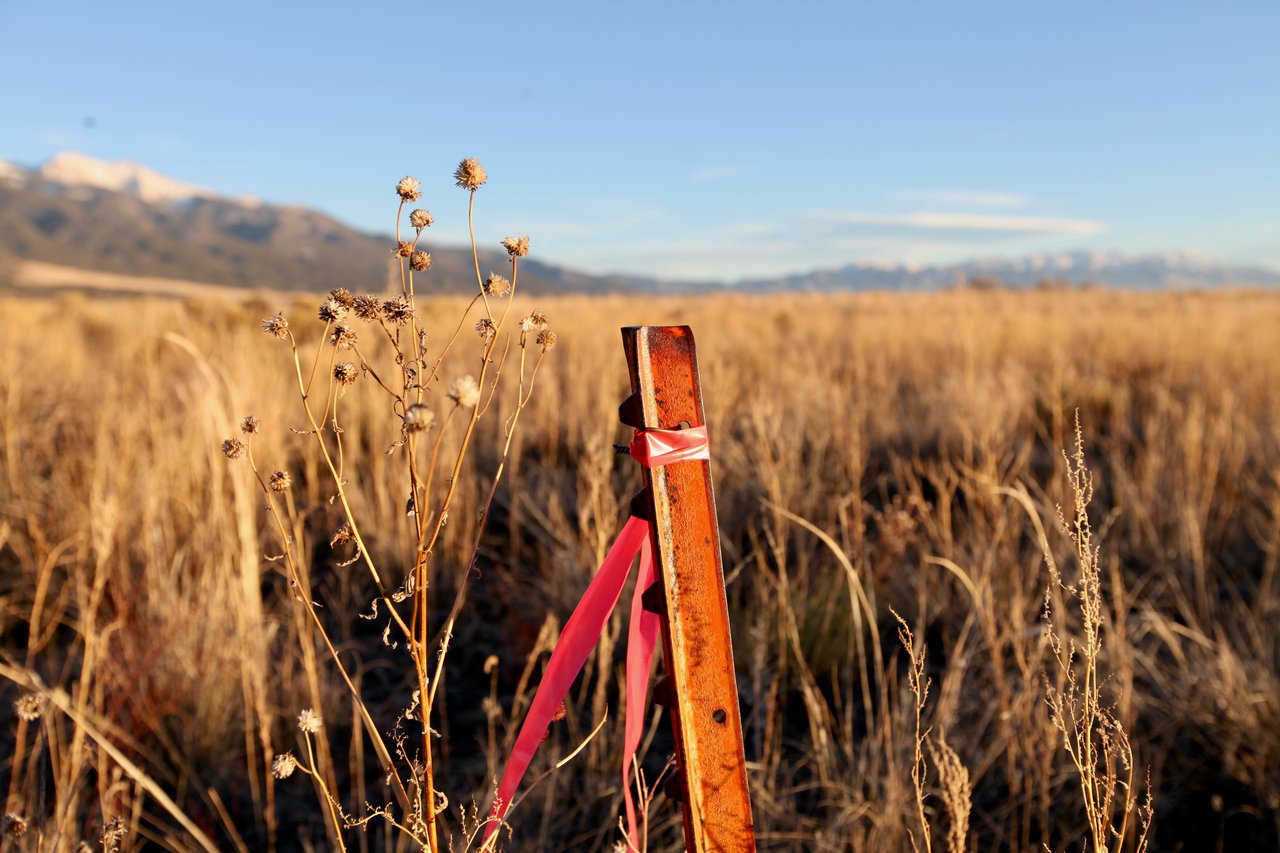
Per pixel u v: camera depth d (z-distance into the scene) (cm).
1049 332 1126
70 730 287
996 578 351
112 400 589
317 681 298
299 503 473
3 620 358
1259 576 405
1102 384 745
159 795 219
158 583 349
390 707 311
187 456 461
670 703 95
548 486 483
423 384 90
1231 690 278
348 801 266
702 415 96
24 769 264
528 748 111
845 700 310
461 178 90
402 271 91
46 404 636
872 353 1005
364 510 443
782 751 285
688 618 94
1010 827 245
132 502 423
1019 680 289
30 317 1358
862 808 230
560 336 1130
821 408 595
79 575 327
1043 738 248
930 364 956
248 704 273
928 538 412
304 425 552
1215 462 472
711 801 94
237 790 269
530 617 356
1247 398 695
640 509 95
